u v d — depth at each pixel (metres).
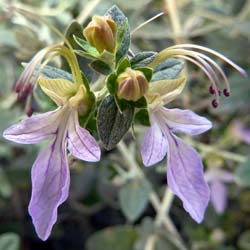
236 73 0.19
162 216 0.18
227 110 0.20
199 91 0.20
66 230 0.22
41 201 0.10
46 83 0.11
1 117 0.18
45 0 0.19
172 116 0.11
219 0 0.21
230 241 0.21
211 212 0.21
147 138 0.11
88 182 0.21
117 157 0.19
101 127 0.11
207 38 0.20
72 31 0.12
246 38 0.20
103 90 0.11
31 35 0.17
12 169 0.20
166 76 0.12
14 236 0.18
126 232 0.20
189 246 0.21
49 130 0.11
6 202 0.21
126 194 0.18
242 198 0.21
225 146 0.20
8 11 0.17
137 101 0.11
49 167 0.11
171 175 0.11
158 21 0.21
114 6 0.12
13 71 0.20
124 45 0.11
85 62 0.12
